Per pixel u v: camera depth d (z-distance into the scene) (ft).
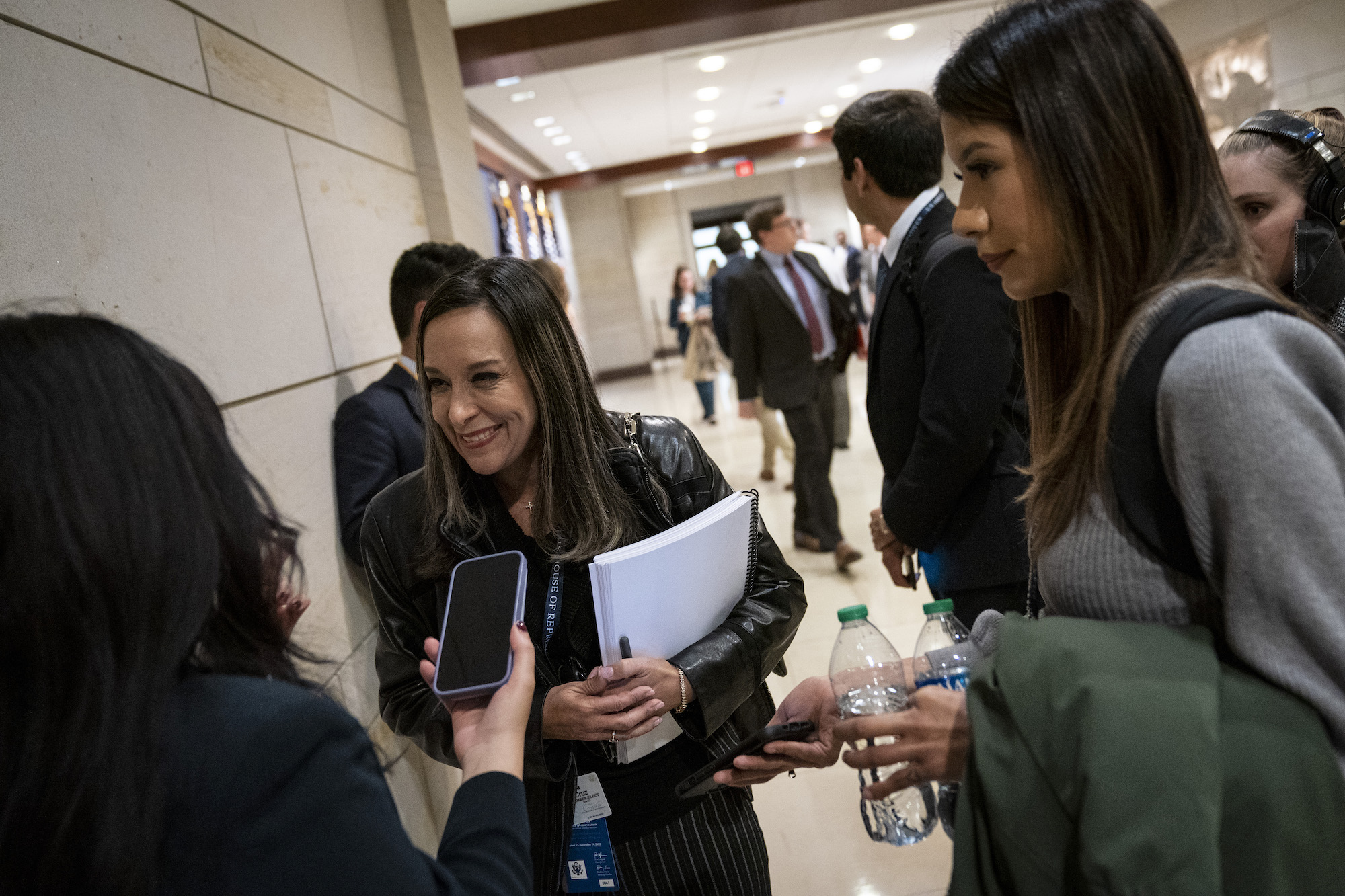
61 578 1.89
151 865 1.87
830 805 8.87
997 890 2.47
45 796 1.84
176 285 5.43
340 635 6.97
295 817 2.01
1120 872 2.12
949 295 5.58
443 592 4.35
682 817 4.34
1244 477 2.21
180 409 2.25
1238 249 2.59
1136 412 2.47
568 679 4.24
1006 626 2.62
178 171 5.66
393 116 11.30
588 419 4.37
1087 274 2.69
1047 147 2.63
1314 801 2.21
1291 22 28.89
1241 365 2.24
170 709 2.01
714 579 4.23
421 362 4.31
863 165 6.36
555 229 56.39
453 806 2.65
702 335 32.12
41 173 4.35
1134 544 2.59
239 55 6.83
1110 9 2.61
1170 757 2.19
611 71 31.73
